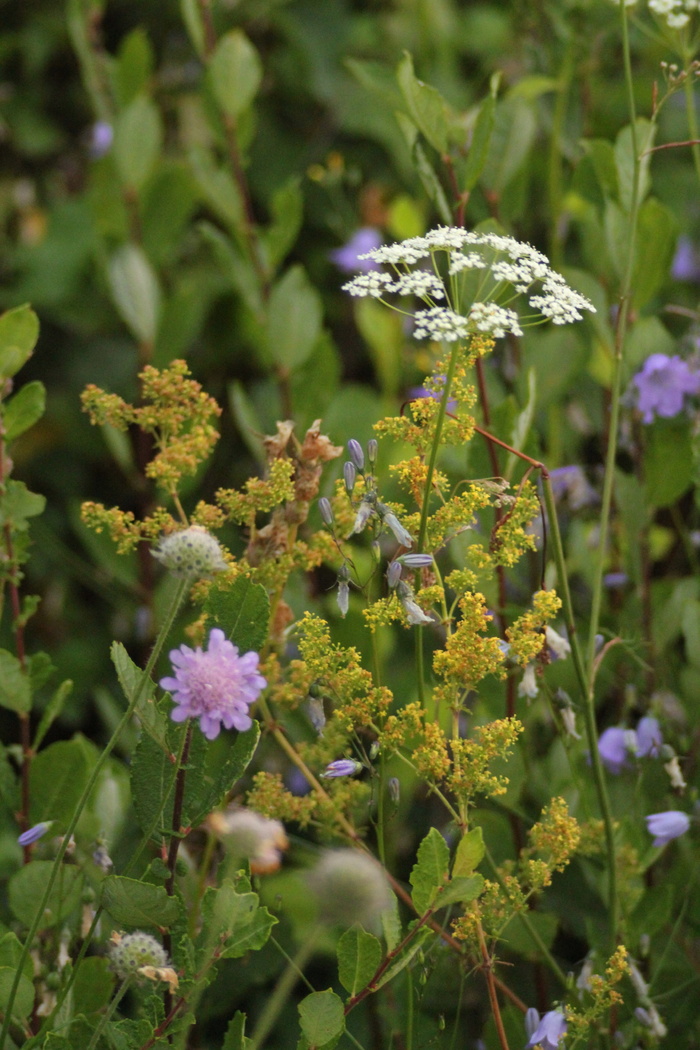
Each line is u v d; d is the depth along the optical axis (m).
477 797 1.15
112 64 1.49
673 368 1.17
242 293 1.31
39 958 1.05
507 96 1.20
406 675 1.26
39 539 1.56
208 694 0.96
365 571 1.20
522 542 1.01
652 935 1.09
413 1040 1.05
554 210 1.27
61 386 1.80
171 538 0.95
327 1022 0.97
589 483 1.27
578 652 1.03
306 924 1.17
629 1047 1.06
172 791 0.98
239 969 1.13
